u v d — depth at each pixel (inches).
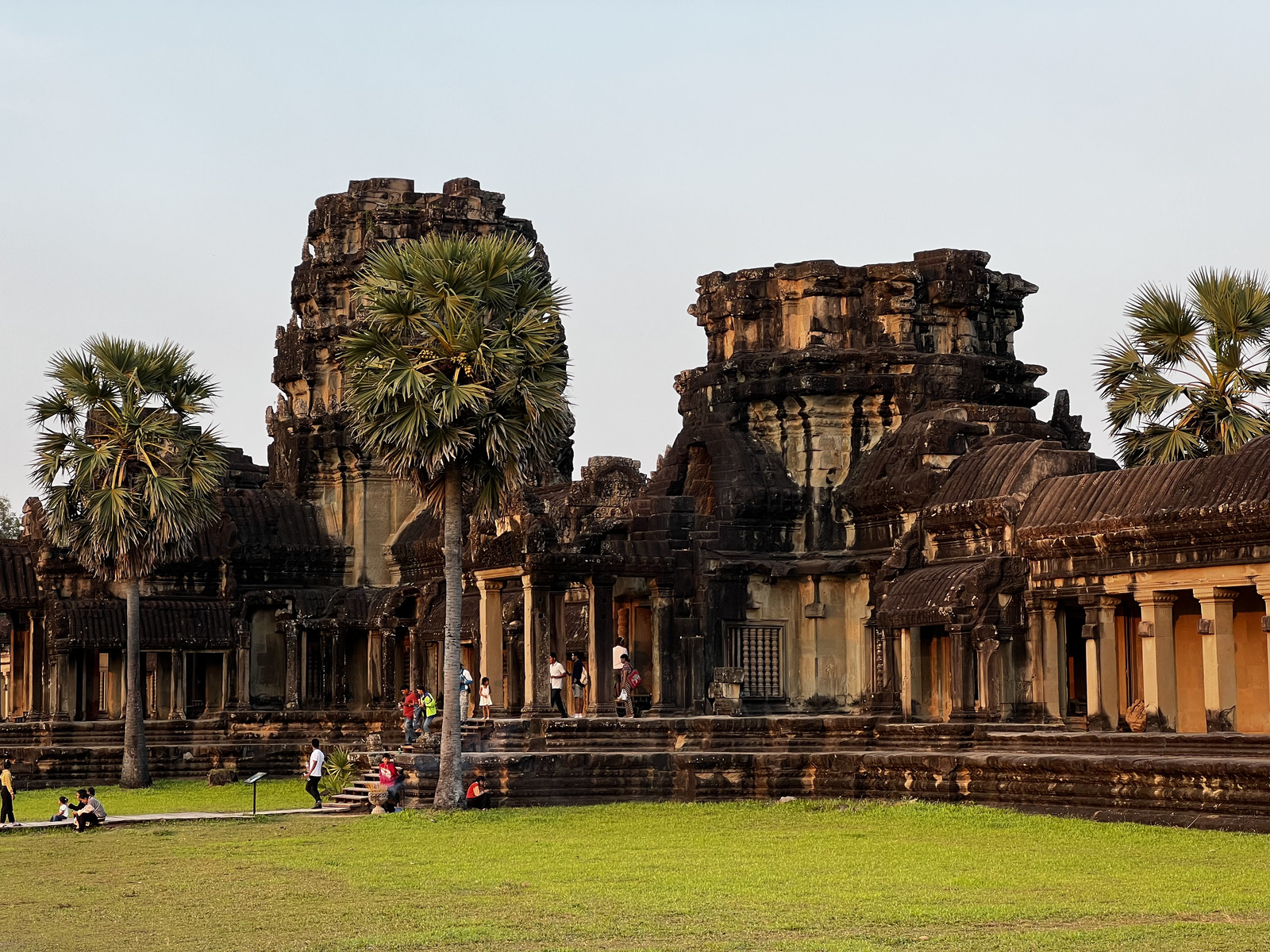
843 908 1216.2
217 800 2212.1
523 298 2003.0
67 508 2448.3
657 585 2337.6
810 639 2401.6
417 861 1518.2
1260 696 1936.5
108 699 2719.0
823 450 2431.1
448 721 1941.4
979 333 2503.7
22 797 2370.8
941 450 2247.8
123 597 2659.9
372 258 2102.6
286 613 2704.2
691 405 2541.8
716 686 2283.5
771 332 2486.5
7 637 3046.3
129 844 1692.9
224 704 2687.0
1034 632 2007.9
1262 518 1738.4
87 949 1134.4
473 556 2288.4
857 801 1924.2
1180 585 1845.5
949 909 1200.2
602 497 2433.6
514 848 1594.5
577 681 2263.8
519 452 1927.9
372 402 1920.5
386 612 2632.9
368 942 1128.2
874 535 2352.4
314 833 1750.7
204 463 2481.5
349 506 2812.5
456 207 2834.6
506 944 1117.7
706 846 1593.3
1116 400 2322.8
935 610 2053.4
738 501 2394.2
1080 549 1950.1
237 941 1151.6
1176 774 1652.3
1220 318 2279.8
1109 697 1932.8
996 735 1958.7
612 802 2011.6
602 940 1123.9
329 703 2726.4
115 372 2447.1
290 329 2925.7
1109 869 1376.7
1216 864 1389.0
